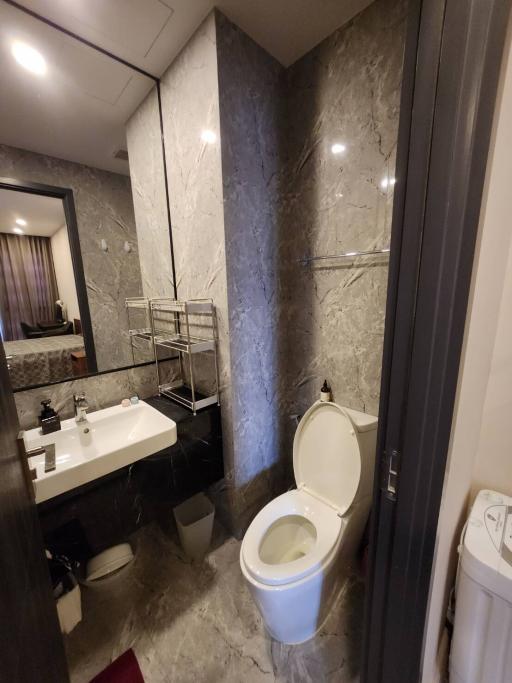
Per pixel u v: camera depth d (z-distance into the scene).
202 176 1.25
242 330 1.37
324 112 1.25
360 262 1.25
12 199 1.21
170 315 1.63
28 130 1.23
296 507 1.27
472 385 0.67
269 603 0.97
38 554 0.70
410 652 0.68
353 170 1.20
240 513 1.55
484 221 0.51
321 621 1.14
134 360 1.59
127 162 1.51
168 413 1.42
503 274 0.78
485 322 0.67
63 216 1.34
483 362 0.75
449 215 0.47
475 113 0.43
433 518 0.58
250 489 1.58
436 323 0.51
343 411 1.21
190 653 1.09
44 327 1.30
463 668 0.78
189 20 1.06
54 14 1.00
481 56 0.41
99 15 1.01
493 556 0.72
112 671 1.04
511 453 0.95
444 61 0.43
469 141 0.43
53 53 1.13
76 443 1.24
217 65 1.07
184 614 1.22
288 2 1.03
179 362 1.71
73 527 1.10
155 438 1.17
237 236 1.27
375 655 0.75
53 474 0.95
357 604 1.25
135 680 1.01
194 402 1.38
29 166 1.25
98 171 1.42
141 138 1.49
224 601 1.27
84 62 1.19
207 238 1.30
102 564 1.27
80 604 1.17
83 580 1.23
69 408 1.37
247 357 1.42
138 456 1.13
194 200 1.32
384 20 1.03
